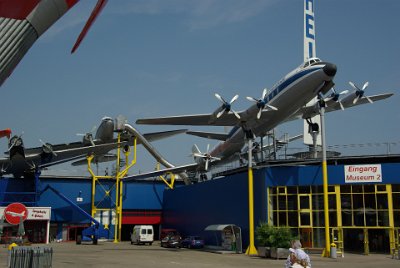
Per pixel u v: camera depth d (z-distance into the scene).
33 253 15.36
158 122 45.12
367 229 36.09
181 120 44.62
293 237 32.56
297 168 39.09
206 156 58.06
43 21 12.56
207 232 50.19
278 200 39.25
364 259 31.14
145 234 52.00
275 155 45.31
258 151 49.47
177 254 36.16
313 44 50.59
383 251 37.41
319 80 35.72
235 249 38.69
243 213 42.75
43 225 55.56
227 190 46.34
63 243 55.97
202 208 52.25
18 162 56.44
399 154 37.56
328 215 35.09
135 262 27.50
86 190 63.84
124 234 67.88
